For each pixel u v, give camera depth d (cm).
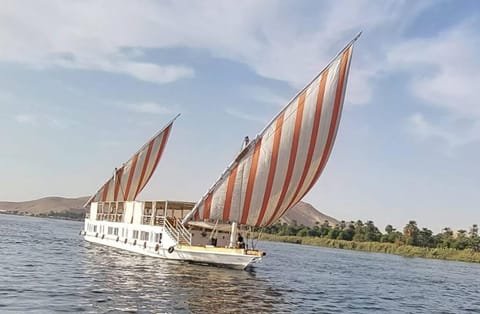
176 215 5322
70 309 2336
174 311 2456
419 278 6228
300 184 4103
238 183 4166
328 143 4025
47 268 3850
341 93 3966
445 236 17838
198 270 4128
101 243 6600
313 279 4709
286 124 4034
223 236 4625
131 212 5688
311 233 19962
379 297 3912
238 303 2808
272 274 4719
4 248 5506
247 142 4197
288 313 2680
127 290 2972
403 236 18088
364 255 12288
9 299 2491
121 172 7012
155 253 4925
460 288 5425
